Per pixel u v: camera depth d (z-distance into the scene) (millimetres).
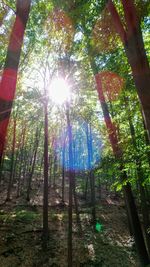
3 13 3830
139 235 9602
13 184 29094
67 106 13367
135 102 7930
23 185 28828
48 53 12172
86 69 10586
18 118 20703
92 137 19969
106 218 21797
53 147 30203
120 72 7645
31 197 25156
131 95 7754
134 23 3150
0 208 19891
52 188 31156
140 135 7582
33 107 17375
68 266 12133
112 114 9891
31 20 6250
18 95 14711
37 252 13727
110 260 14031
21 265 12445
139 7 4031
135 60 3070
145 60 3070
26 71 13820
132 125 8711
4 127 2219
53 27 5082
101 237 17188
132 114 8195
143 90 3006
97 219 20875
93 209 20141
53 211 22188
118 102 8375
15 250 13492
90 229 18516
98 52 5445
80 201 27000
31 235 15297
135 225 9680
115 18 3338
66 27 4559
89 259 13930
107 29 4551
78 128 22812
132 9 3170
